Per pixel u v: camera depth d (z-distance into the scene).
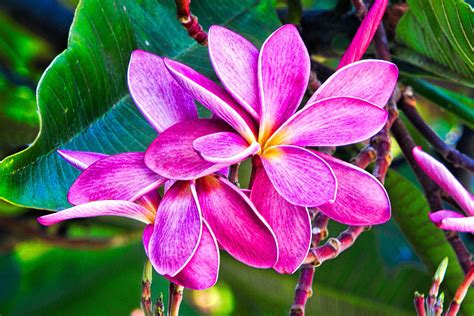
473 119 0.84
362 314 0.90
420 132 0.80
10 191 0.62
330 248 0.64
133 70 0.61
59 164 0.64
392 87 0.60
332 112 0.59
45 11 0.92
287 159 0.59
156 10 0.73
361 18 0.75
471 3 0.87
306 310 0.91
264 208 0.60
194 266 0.58
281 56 0.60
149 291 0.62
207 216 0.59
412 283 0.90
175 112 0.61
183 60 0.74
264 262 0.59
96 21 0.68
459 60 0.74
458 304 0.64
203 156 0.57
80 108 0.66
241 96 0.59
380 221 0.60
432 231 0.81
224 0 0.79
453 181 0.64
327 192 0.58
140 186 0.59
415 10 0.73
